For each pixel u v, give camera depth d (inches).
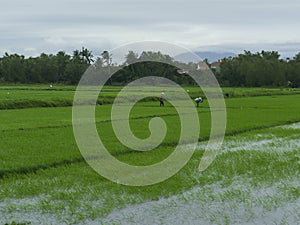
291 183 548.7
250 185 538.6
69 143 752.3
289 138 919.0
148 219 419.5
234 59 4436.5
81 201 464.4
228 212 440.5
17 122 1073.5
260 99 2326.5
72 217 419.8
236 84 4180.6
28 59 4037.9
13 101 1620.3
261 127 1079.0
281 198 485.1
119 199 471.2
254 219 422.6
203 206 457.4
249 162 667.4
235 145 823.7
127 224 406.3
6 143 744.3
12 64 3850.9
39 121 1097.4
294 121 1227.9
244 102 2036.2
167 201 471.8
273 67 4126.5
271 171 612.4
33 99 1702.8
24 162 598.5
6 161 603.5
